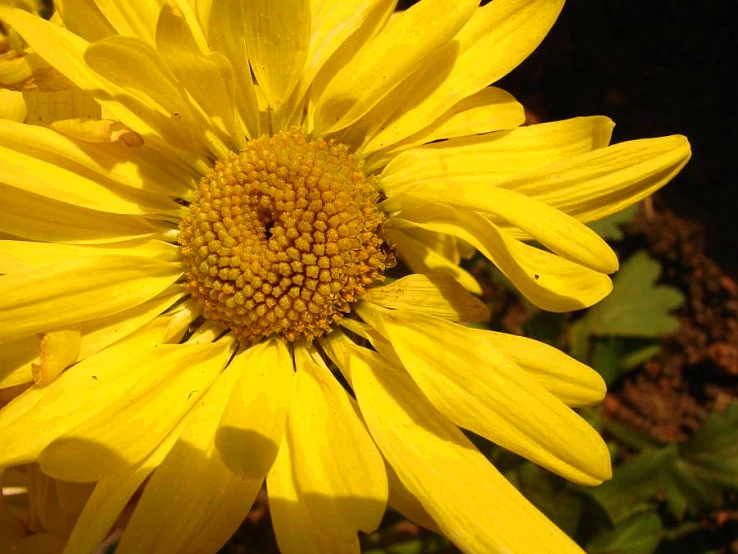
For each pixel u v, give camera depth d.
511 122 0.09
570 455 0.07
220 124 0.09
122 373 0.08
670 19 0.19
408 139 0.09
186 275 0.09
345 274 0.09
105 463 0.07
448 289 0.09
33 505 0.09
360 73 0.09
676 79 0.19
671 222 0.17
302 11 0.09
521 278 0.08
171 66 0.09
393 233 0.09
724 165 0.18
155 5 0.09
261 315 0.09
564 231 0.08
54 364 0.08
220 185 0.09
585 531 0.12
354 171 0.09
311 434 0.08
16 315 0.08
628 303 0.16
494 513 0.07
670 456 0.13
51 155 0.09
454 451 0.08
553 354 0.08
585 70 0.19
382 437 0.08
